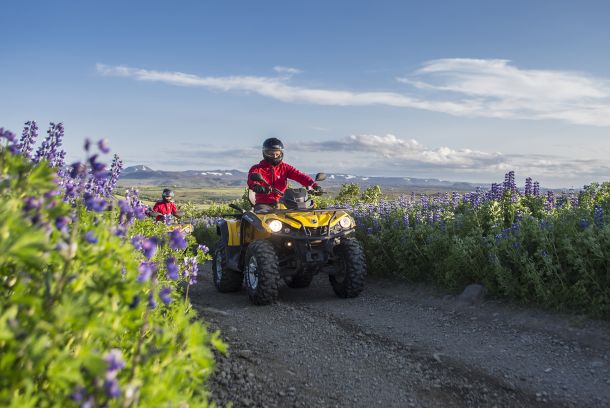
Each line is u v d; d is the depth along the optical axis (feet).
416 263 28.45
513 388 13.53
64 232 6.57
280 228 25.21
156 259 16.15
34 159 14.15
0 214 6.24
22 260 5.58
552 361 15.38
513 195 32.55
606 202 28.76
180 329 7.93
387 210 35.35
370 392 13.51
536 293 20.97
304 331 19.57
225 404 12.62
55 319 5.59
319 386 13.93
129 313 6.64
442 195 40.42
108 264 6.82
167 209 37.76
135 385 5.56
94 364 5.20
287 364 15.67
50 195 7.33
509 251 22.70
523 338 17.69
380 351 16.88
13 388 5.22
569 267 21.33
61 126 15.06
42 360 5.26
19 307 6.03
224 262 28.45
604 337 16.92
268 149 29.01
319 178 28.50
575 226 22.99
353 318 21.44
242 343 17.89
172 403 6.10
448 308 22.48
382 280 29.63
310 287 29.45
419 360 15.89
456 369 14.99
